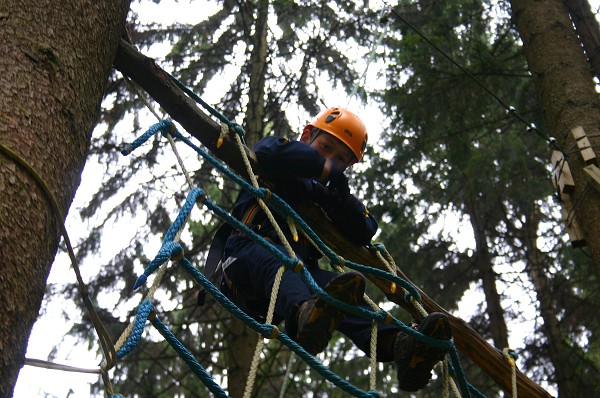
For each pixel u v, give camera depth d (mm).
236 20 10766
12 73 2441
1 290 1982
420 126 9227
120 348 2174
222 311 9570
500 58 8445
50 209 2266
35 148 2324
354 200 3805
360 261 3941
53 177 2350
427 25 9086
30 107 2398
